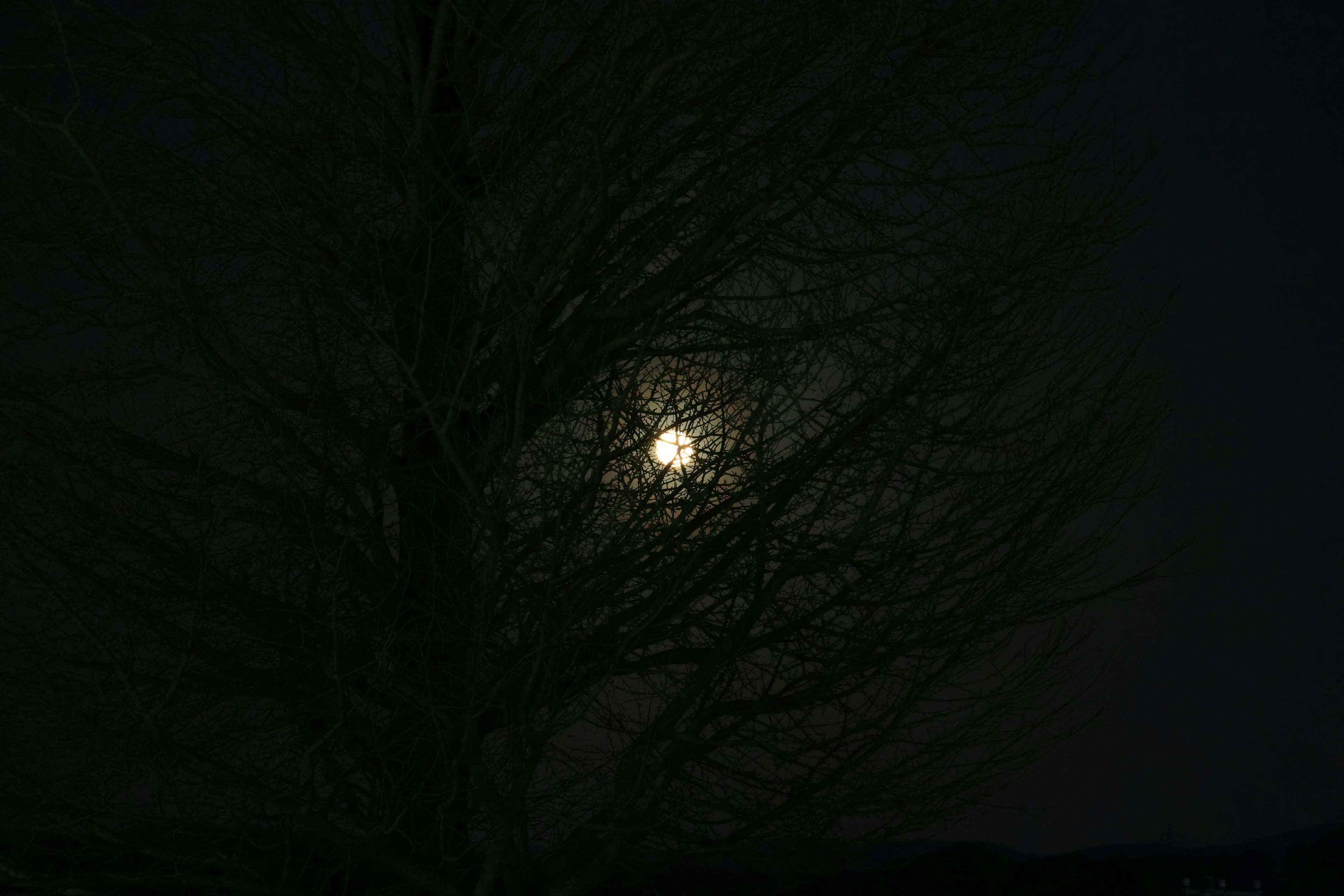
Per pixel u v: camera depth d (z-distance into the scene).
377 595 5.23
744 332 5.10
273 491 5.13
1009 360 4.91
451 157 5.75
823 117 5.36
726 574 5.07
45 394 5.23
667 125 5.86
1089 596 5.39
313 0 5.59
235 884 4.70
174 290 4.77
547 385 5.12
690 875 5.36
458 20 5.61
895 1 5.08
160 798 4.66
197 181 5.42
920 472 4.86
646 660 5.26
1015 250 4.83
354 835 4.82
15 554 4.47
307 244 5.33
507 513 4.77
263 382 5.23
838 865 5.11
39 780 4.63
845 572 5.05
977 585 5.04
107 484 4.86
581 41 5.73
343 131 5.91
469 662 4.75
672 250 5.77
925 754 4.93
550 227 5.35
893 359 5.00
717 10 4.75
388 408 5.46
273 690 5.04
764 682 5.11
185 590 4.89
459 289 5.15
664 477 4.75
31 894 4.64
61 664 4.73
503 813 4.51
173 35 5.32
